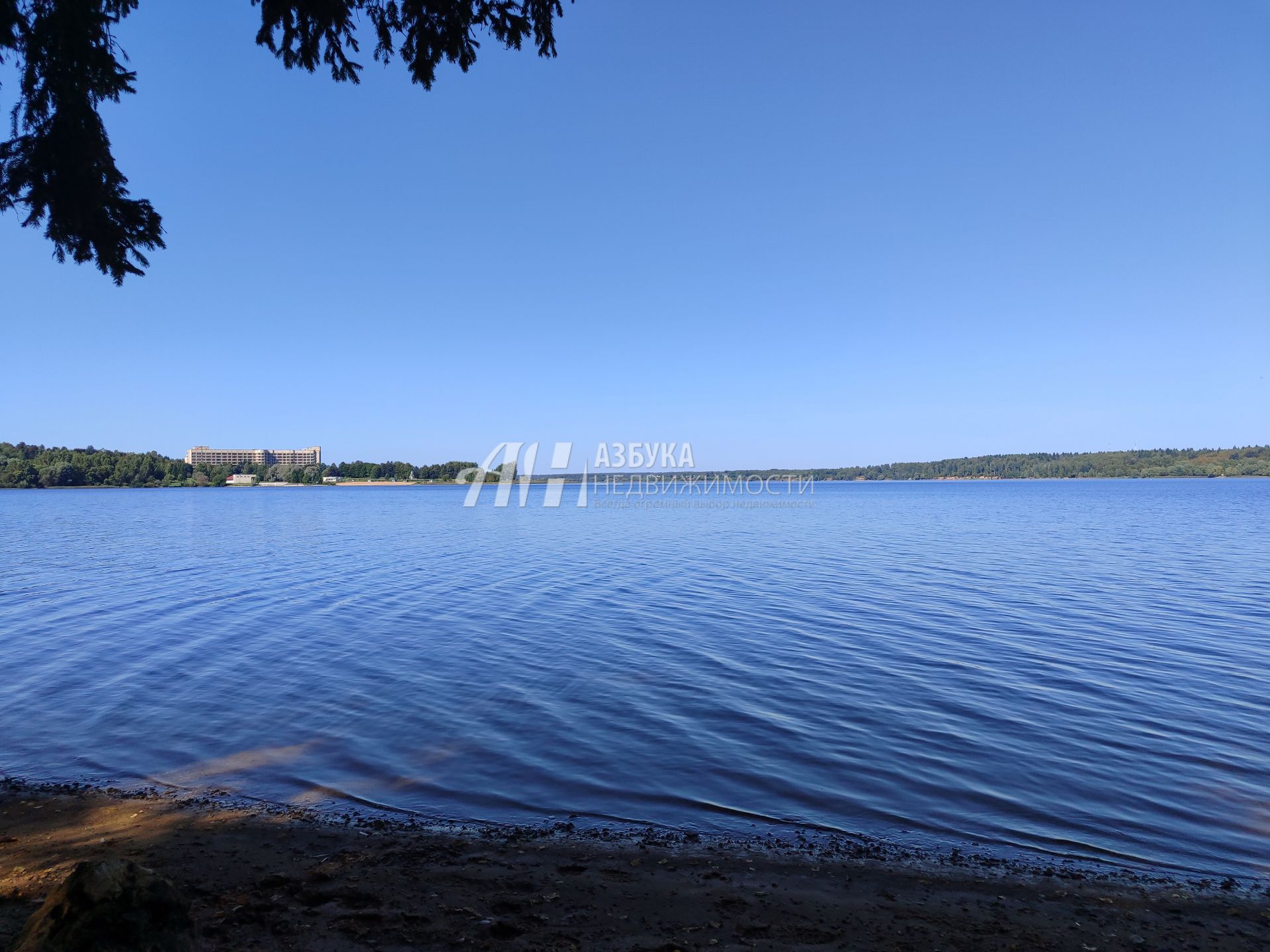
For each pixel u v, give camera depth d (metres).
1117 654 11.98
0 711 9.07
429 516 59.31
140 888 3.13
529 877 5.03
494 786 6.80
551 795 6.62
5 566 25.62
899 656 11.91
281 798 6.51
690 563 25.34
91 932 2.94
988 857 5.51
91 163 5.44
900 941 4.27
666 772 7.15
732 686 10.14
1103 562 25.17
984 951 4.19
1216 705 9.33
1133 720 8.73
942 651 12.22
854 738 8.09
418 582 20.77
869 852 5.57
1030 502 82.81
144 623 14.95
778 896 4.83
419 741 7.98
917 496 108.00
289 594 18.70
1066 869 5.34
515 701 9.42
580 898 4.73
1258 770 7.23
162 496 129.88
